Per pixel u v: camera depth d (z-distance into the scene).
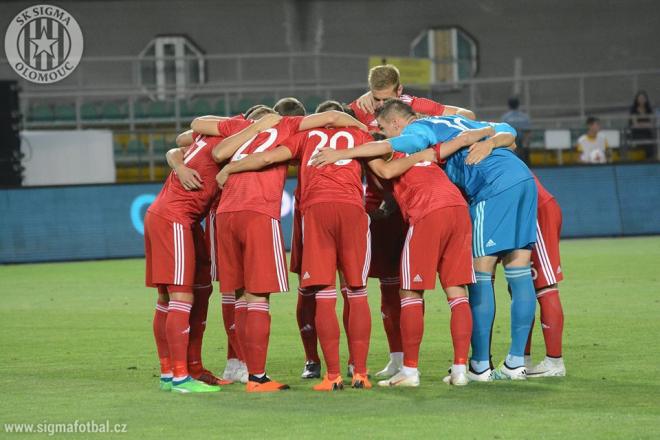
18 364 22.53
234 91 63.62
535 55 82.38
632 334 24.73
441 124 19.92
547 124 78.56
